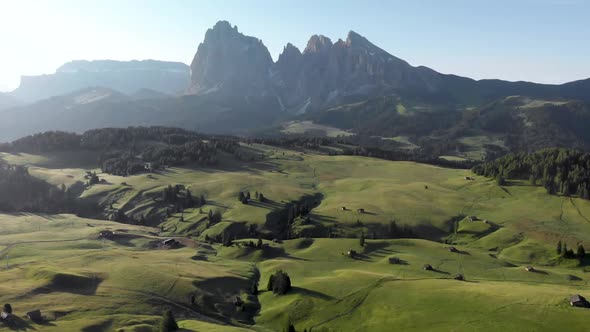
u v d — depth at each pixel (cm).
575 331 9650
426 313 11500
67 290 13462
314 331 11806
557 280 15775
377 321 11688
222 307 13462
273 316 12756
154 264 16412
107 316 11800
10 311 11456
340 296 13300
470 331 10212
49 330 10731
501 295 11794
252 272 16825
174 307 13025
